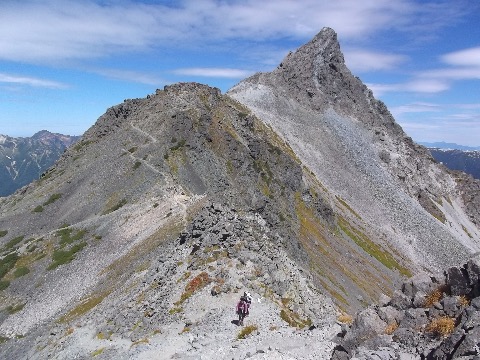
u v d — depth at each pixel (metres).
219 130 140.00
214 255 41.81
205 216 51.09
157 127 131.00
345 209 180.00
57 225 103.19
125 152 122.69
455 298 18.41
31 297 76.25
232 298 35.50
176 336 31.08
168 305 37.41
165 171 110.88
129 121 144.38
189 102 149.00
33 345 54.44
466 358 14.13
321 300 42.31
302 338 24.77
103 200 106.31
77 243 89.31
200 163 118.75
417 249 182.62
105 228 91.06
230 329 30.16
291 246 114.25
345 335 21.64
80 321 49.62
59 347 41.28
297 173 160.75
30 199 120.12
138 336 34.38
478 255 19.05
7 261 88.50
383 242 171.50
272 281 39.09
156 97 155.00
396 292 21.47
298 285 42.25
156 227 82.62
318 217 152.25
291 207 143.75
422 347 17.09
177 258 46.47
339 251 139.62
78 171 125.94
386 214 198.62
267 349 23.97
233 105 191.62
